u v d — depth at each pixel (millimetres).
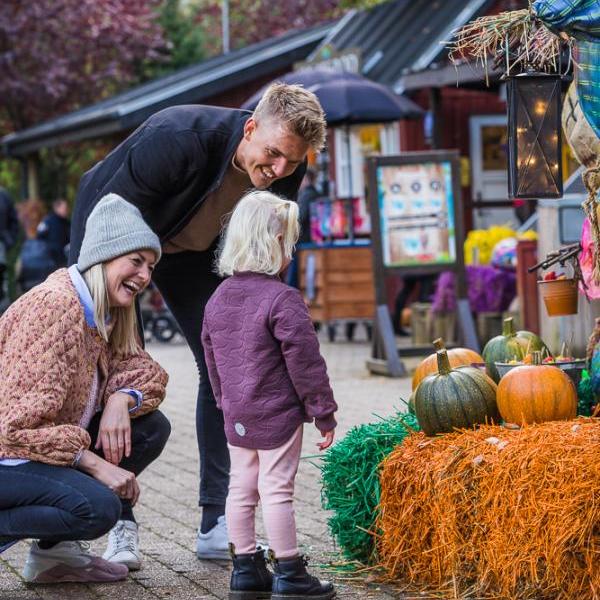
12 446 5184
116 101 25656
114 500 5227
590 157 5707
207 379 6387
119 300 5523
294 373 5250
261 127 5566
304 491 7863
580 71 5266
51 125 26281
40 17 28703
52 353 5195
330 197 18828
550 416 5504
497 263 14352
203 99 23906
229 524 5500
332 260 17672
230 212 6094
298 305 5297
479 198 20109
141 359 5793
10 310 5309
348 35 21844
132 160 5891
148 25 31094
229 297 5430
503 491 4988
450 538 5211
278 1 35719
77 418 5461
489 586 5203
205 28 38281
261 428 5336
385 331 13477
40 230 19781
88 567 5855
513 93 5684
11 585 5879
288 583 5324
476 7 18938
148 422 5828
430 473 5332
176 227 6102
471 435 5375
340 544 6027
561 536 4711
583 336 10633
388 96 17172
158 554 6461
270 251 5367
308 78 17594
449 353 6500
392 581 5637
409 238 13461
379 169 13383
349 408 11289
